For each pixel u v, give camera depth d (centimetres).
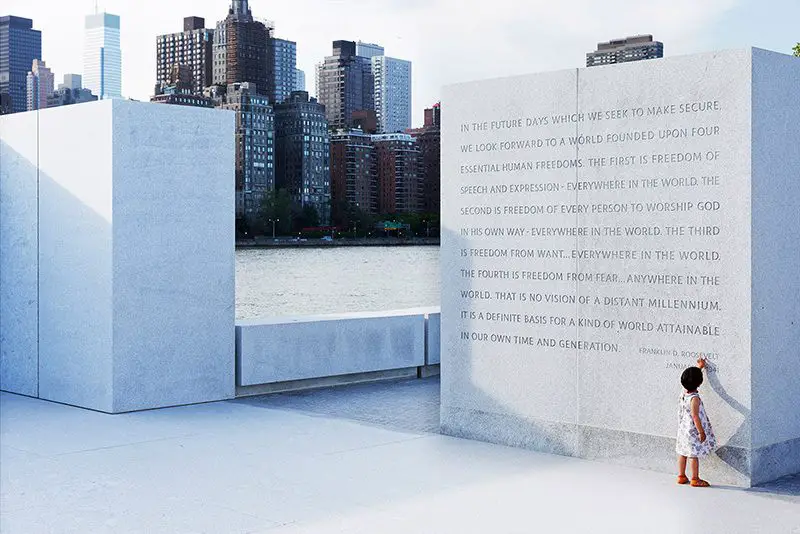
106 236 1263
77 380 1321
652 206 935
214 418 1232
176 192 1317
